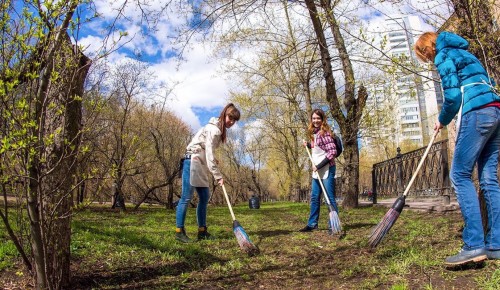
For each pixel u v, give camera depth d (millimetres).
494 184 3262
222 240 5574
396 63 4488
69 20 2611
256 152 33938
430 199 9320
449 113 3309
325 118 5953
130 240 5219
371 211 9078
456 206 6949
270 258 4410
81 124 3195
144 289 3428
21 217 2957
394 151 39094
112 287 3488
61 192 3061
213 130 5332
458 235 4562
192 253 4691
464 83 3293
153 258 4418
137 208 14320
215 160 5117
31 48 2482
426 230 5180
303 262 4160
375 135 11758
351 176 11273
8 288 3258
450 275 3131
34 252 2758
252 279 3689
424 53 3740
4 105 2326
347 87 10930
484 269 3119
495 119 3174
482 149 3268
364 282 3271
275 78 16438
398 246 4402
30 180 2635
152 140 17312
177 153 18750
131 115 15297
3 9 2395
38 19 2447
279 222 7953
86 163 3355
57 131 2598
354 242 4934
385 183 11602
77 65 2805
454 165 3336
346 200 11289
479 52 3818
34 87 2588
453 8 3971
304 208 13938
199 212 5652
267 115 24078
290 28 13938
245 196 42188
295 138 23609
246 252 4508
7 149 2242
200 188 5629
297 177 26484
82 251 4480
